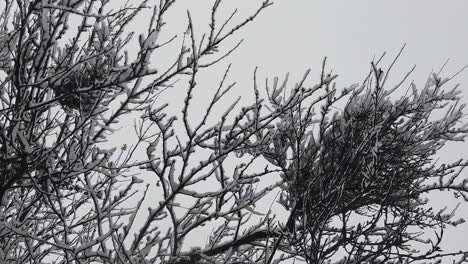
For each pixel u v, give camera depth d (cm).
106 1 420
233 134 385
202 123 357
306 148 522
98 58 381
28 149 385
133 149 423
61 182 410
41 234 490
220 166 390
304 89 387
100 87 355
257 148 406
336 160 507
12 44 419
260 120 389
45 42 361
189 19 342
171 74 355
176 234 388
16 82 359
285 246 500
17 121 372
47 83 376
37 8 329
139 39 343
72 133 392
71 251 380
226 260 414
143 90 370
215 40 343
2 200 428
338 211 462
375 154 442
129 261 365
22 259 481
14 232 433
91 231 514
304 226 403
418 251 409
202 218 407
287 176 532
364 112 516
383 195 503
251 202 418
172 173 382
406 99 532
